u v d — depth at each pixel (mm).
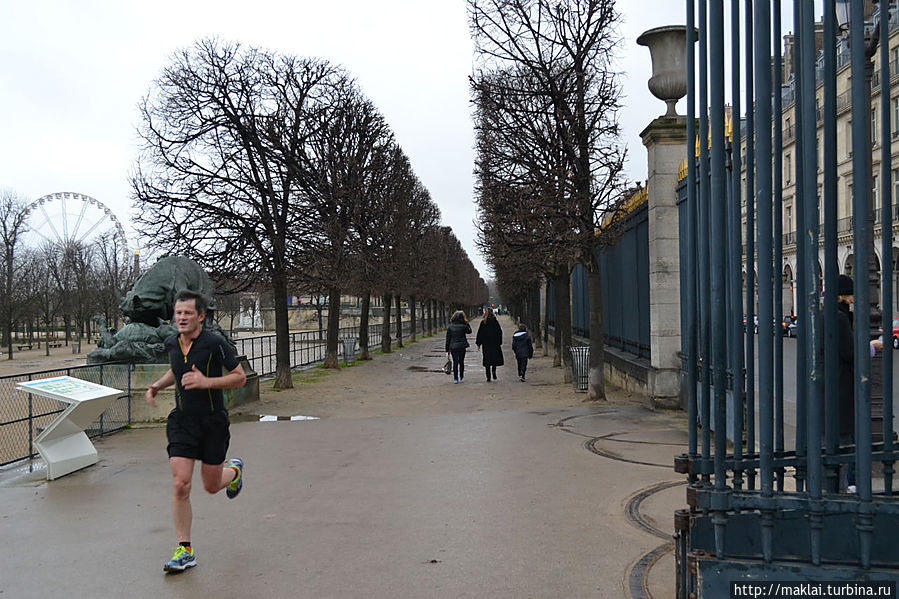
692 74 3691
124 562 4805
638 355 14102
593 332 13117
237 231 17516
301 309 80000
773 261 3621
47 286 59156
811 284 2994
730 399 7992
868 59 5246
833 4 3029
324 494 6488
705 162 3729
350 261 22172
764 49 3160
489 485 6645
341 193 21766
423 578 4379
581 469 7156
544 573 4395
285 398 15719
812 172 3033
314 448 8781
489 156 16047
